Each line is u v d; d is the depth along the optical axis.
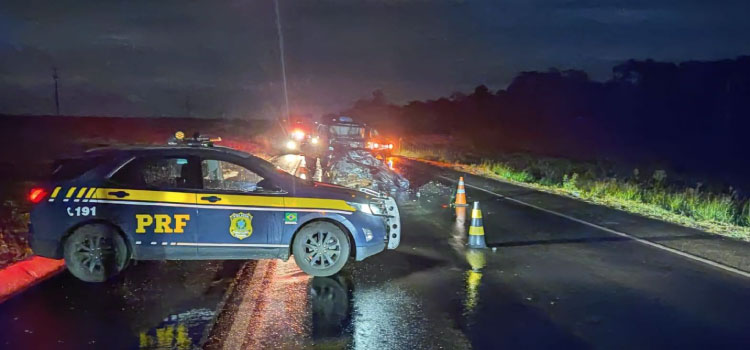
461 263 9.07
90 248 7.58
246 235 7.88
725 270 8.80
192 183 7.92
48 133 47.75
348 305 6.95
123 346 5.61
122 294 7.18
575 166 28.52
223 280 7.88
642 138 57.03
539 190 18.50
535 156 36.97
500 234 11.37
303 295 7.30
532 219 13.11
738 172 31.56
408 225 12.15
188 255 7.81
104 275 7.62
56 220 7.52
